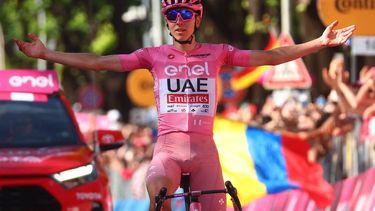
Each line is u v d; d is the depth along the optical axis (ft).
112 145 65.46
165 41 180.96
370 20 70.49
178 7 47.65
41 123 65.41
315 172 75.77
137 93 137.39
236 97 112.57
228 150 77.05
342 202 73.72
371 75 70.38
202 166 47.96
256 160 76.48
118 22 206.59
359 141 75.36
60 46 213.46
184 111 47.96
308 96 121.90
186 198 46.29
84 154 62.23
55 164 59.36
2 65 217.97
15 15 215.10
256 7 160.45
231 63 48.85
